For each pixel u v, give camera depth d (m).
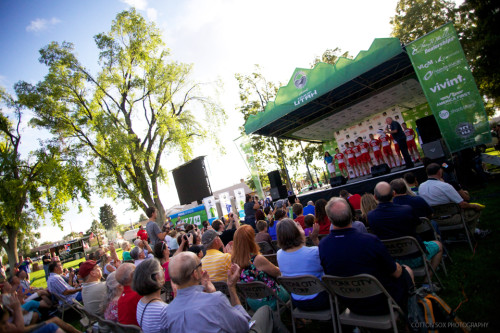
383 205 3.02
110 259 7.01
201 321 1.78
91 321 4.04
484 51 14.25
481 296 2.73
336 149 16.33
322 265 2.46
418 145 15.48
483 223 4.57
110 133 16.84
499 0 12.52
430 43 6.96
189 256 1.95
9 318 2.04
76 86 18.33
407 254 2.86
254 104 21.36
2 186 18.25
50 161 17.62
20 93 16.98
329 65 8.82
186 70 19.92
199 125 20.86
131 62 19.39
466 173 7.63
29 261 12.59
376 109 14.11
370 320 2.23
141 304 2.14
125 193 19.47
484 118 6.46
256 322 2.24
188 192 17.09
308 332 3.02
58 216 19.52
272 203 13.42
